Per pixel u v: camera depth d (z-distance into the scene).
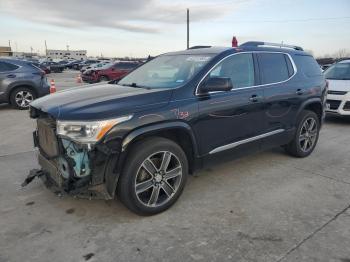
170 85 4.04
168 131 3.80
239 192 4.34
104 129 3.24
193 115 3.87
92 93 3.90
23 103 11.27
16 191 4.35
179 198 4.15
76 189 3.38
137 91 3.84
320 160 5.65
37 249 3.12
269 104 4.85
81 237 3.31
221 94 4.21
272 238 3.28
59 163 3.52
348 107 8.35
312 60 5.98
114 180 3.40
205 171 5.06
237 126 4.45
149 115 3.52
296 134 5.51
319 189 4.45
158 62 4.92
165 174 3.74
